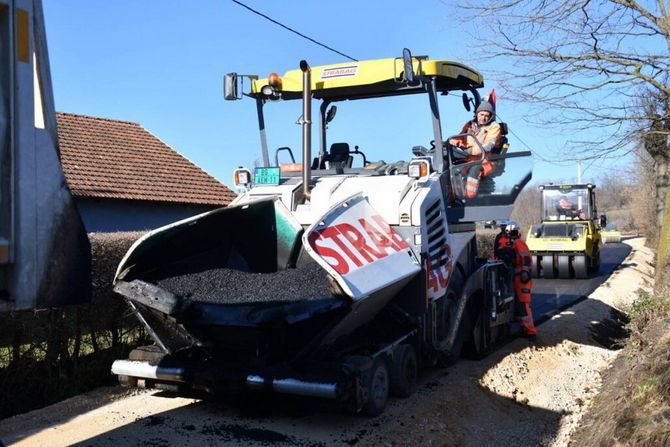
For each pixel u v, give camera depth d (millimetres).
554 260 19844
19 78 3016
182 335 5688
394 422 5555
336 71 7000
